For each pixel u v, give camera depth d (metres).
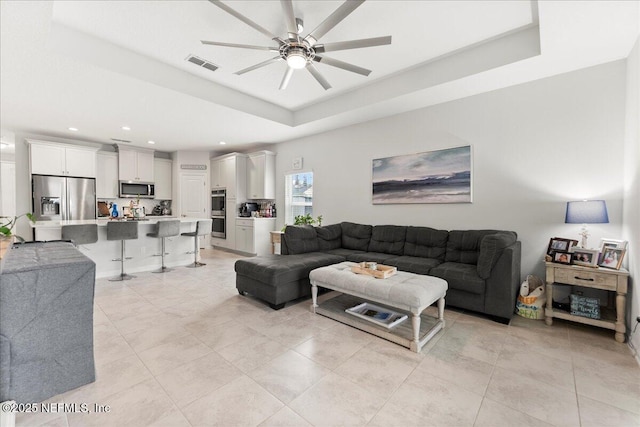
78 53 2.62
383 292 2.36
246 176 6.80
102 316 2.86
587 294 2.84
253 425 1.45
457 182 3.72
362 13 2.40
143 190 6.76
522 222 3.25
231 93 3.93
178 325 2.65
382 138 4.47
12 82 3.09
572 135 2.94
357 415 1.53
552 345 2.29
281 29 2.60
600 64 2.79
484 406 1.60
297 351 2.19
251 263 3.27
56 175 5.40
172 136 5.57
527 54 2.67
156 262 5.01
